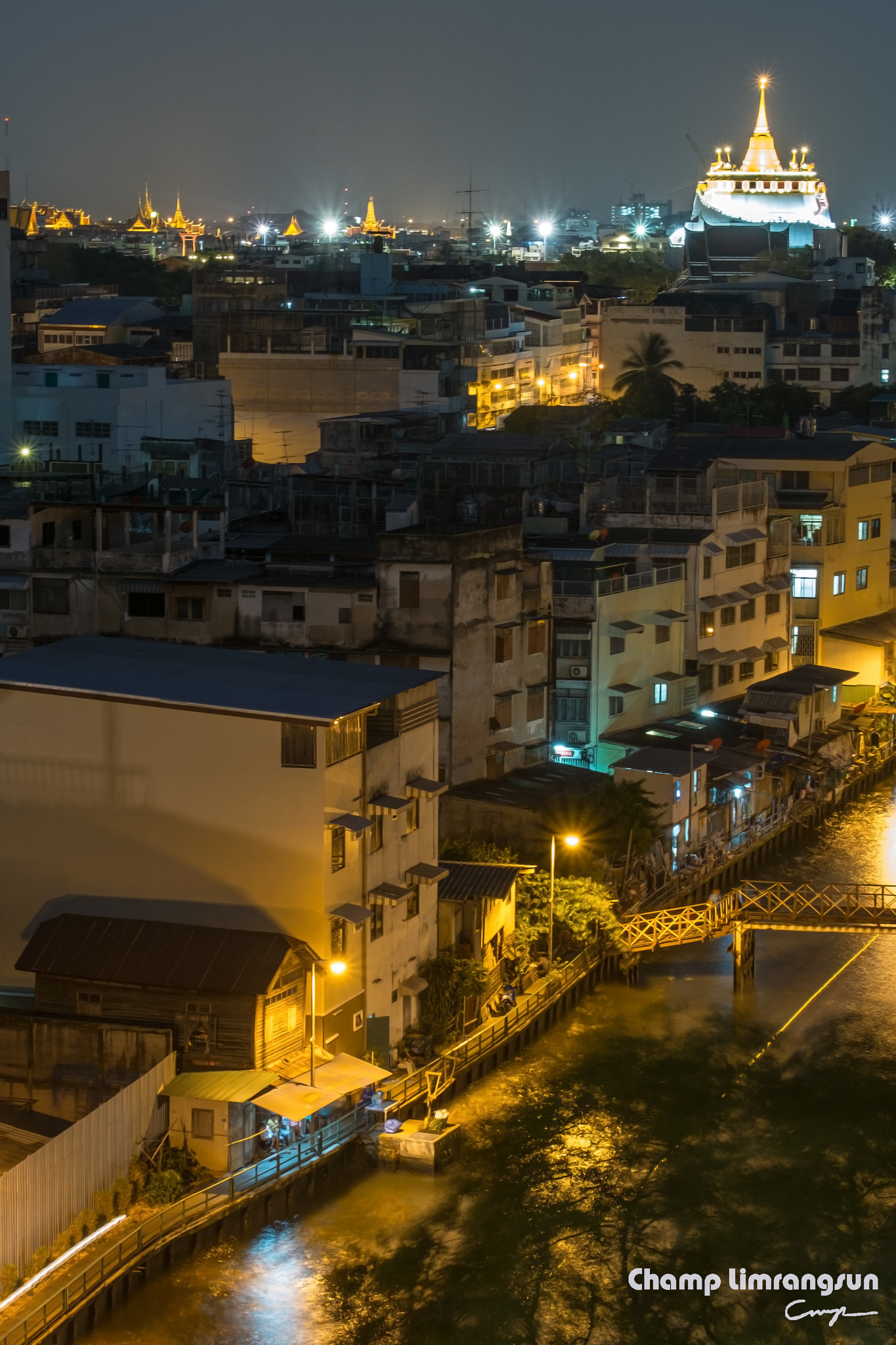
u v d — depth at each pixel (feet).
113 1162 187.93
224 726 207.10
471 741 296.51
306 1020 207.21
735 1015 255.91
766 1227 200.75
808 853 330.34
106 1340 174.50
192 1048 199.41
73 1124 186.70
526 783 301.22
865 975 272.51
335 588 295.48
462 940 242.99
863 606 414.00
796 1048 245.04
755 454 407.64
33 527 310.04
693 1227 200.44
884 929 262.67
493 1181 207.41
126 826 211.82
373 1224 197.16
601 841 282.36
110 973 200.85
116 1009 201.46
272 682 221.25
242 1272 186.39
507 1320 181.57
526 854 282.97
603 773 311.68
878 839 339.16
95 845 213.25
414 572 290.76
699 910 273.33
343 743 209.67
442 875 230.68
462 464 411.34
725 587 364.79
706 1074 236.63
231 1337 175.94
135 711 209.77
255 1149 199.00
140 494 380.17
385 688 222.07
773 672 385.09
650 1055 241.55
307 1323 179.11
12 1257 172.86
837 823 349.61
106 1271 176.76
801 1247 197.16
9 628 311.47
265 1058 199.72
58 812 213.87
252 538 347.77
